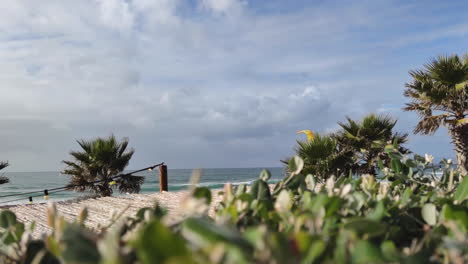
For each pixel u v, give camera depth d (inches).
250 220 30.9
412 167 54.3
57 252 22.7
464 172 223.8
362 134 464.1
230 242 16.6
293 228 27.3
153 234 15.9
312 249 18.6
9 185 2081.7
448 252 22.3
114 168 561.0
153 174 2780.5
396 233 31.5
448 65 463.8
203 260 15.3
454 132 478.0
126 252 18.7
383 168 57.5
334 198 29.7
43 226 160.4
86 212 30.5
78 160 560.4
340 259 19.5
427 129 497.7
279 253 17.2
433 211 34.3
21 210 217.2
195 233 17.2
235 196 35.3
